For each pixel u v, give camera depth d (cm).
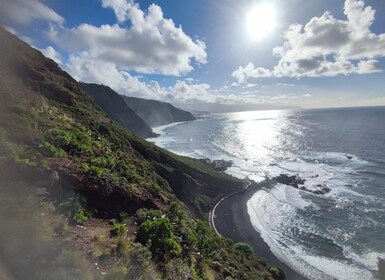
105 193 1753
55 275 923
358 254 3584
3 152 1644
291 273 3259
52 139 2211
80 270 983
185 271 1309
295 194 6066
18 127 2127
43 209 1309
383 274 3158
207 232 2403
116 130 5672
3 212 1132
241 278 1972
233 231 4450
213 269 1781
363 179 6700
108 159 2391
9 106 2538
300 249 3812
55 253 1030
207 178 6481
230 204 5688
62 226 1252
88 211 1537
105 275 1023
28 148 1872
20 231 1046
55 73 5681
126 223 1619
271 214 5100
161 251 1373
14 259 930
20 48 4962
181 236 1777
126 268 1083
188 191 5397
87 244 1212
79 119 4150
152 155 5834
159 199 2298
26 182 1475
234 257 2572
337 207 5156
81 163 1948
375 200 5331
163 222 1511
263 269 2733
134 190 2030
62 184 1605
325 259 3534
